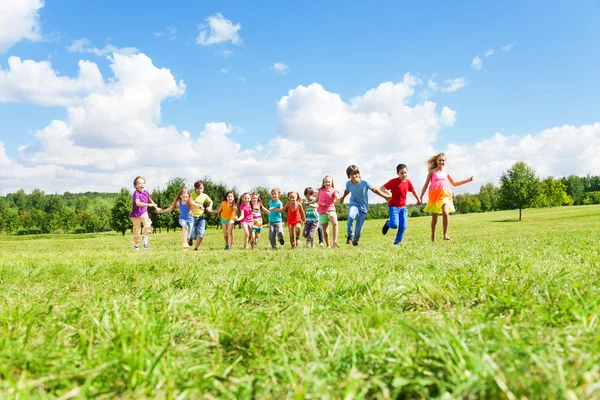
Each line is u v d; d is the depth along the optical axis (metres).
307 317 2.08
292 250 9.09
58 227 120.12
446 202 11.22
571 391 1.23
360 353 1.79
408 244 10.36
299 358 1.76
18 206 167.88
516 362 1.50
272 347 1.92
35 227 124.00
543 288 2.91
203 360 1.86
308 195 12.71
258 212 14.52
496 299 2.66
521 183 42.25
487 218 50.75
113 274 4.95
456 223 39.03
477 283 3.22
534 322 2.15
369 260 6.05
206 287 3.90
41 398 1.38
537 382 1.32
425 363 1.62
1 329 2.26
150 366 1.63
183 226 11.96
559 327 2.10
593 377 1.36
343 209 64.19
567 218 40.12
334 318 2.49
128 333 2.05
